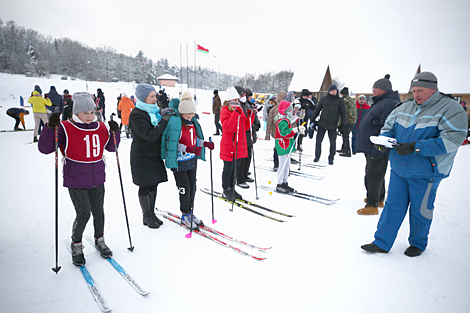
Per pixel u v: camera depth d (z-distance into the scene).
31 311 1.75
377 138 2.36
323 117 6.13
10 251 2.46
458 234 2.83
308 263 2.35
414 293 1.94
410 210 2.39
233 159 3.85
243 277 2.16
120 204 3.74
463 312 1.75
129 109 9.38
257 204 3.80
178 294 1.95
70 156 2.12
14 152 6.74
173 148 2.79
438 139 2.08
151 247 2.62
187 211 3.05
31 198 3.79
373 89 3.38
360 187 4.59
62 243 2.64
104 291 1.97
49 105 8.46
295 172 5.59
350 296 1.92
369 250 2.49
